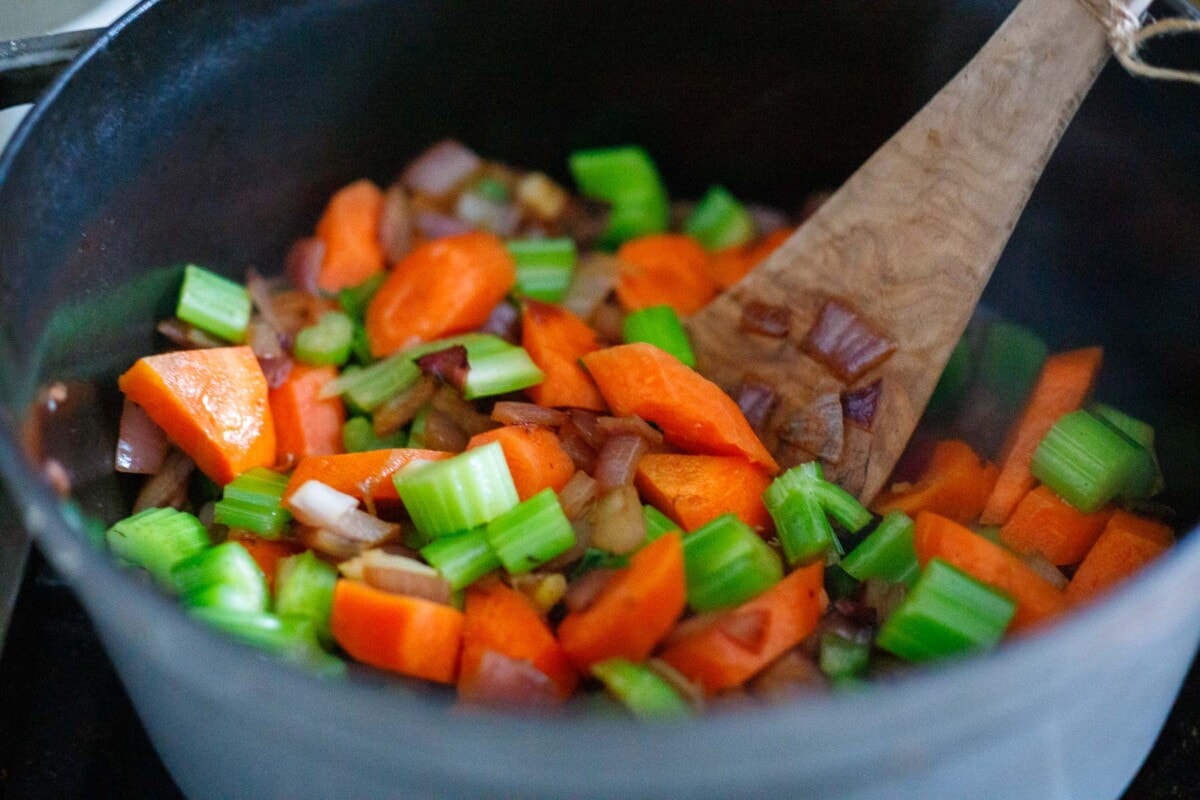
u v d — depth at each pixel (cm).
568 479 31
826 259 33
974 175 31
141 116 30
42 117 28
